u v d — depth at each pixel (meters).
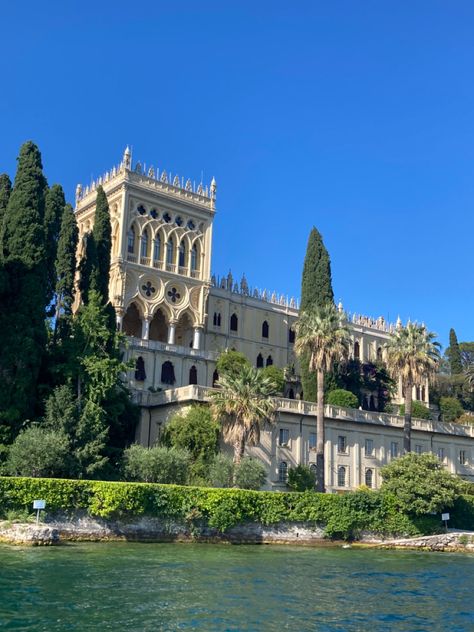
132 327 87.00
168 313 85.50
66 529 43.09
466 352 132.12
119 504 44.34
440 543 55.09
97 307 57.03
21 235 56.31
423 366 71.69
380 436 74.94
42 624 22.08
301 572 36.31
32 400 52.44
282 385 80.75
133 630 21.97
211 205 91.81
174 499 46.72
